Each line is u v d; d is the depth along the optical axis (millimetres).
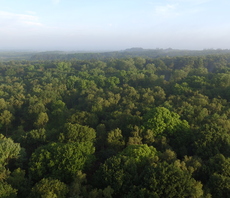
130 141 47500
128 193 33281
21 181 38344
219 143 44531
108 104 75688
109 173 36688
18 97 85000
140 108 68125
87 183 40750
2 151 41906
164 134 51594
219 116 56750
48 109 78750
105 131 56562
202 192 31766
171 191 31781
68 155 41250
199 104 66688
